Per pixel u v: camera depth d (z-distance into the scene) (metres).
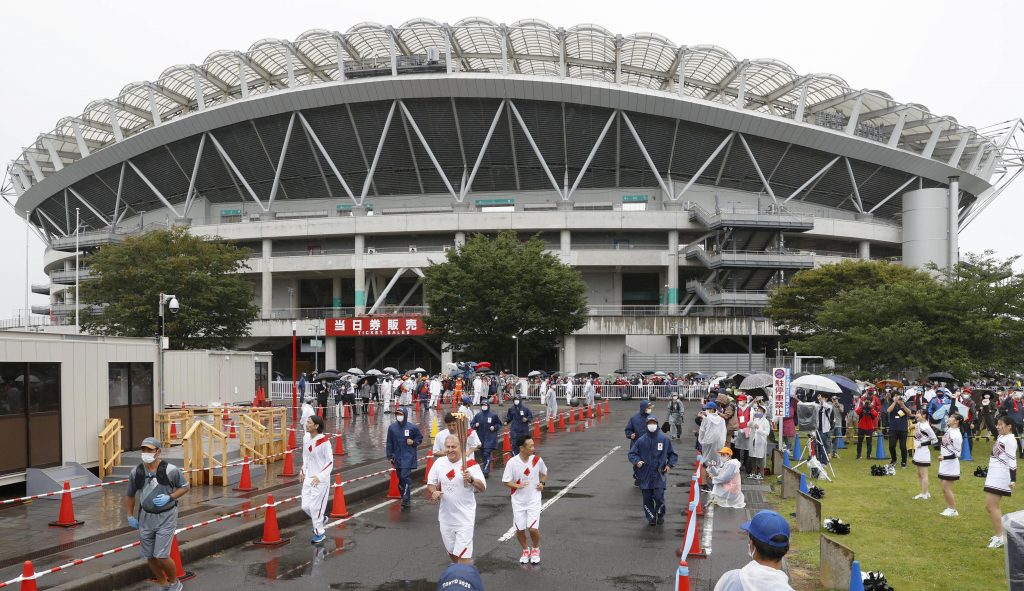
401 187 70.06
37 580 9.03
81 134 73.56
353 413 32.78
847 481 17.28
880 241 67.12
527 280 44.44
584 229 62.84
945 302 29.70
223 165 70.56
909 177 67.88
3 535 11.57
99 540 11.29
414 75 60.84
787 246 67.69
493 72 66.50
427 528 12.39
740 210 65.56
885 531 11.99
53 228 86.25
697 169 67.50
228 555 10.67
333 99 62.75
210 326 45.31
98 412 17.70
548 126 64.19
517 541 11.41
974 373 28.80
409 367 68.88
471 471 8.75
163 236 45.41
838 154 64.81
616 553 10.66
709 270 64.88
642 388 47.31
